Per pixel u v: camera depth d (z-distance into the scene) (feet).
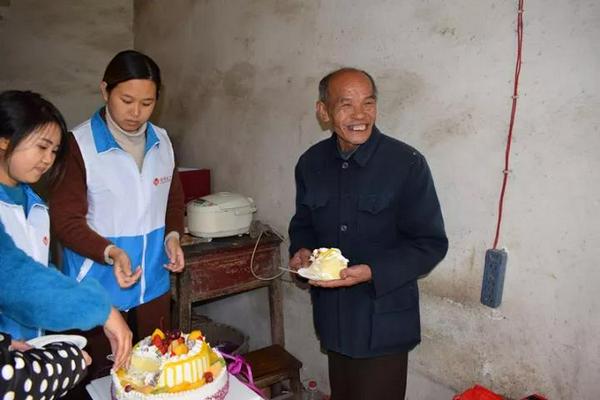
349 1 6.97
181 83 11.28
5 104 3.86
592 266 4.80
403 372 5.72
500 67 5.36
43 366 3.14
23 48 12.16
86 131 5.65
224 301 10.62
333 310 5.63
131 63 5.24
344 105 5.14
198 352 4.24
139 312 6.29
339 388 6.04
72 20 12.64
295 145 8.23
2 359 2.91
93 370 5.97
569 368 5.08
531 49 5.08
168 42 11.69
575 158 4.85
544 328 5.25
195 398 3.92
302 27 7.80
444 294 6.24
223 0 9.53
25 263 3.49
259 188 9.16
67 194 5.49
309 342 8.45
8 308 3.51
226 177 10.03
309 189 5.83
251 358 7.88
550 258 5.13
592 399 4.91
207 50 10.20
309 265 5.65
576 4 4.71
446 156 6.00
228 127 9.81
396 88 6.48
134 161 5.88
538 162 5.14
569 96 4.84
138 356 4.20
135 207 5.97
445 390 6.42
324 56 7.48
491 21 5.39
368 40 6.77
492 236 5.63
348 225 5.49
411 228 5.35
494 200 5.56
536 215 5.21
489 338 5.80
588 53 4.67
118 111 5.45
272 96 8.59
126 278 5.26
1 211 4.24
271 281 8.66
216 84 10.03
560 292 5.08
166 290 6.59
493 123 5.49
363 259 5.43
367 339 5.41
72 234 5.44
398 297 5.44
